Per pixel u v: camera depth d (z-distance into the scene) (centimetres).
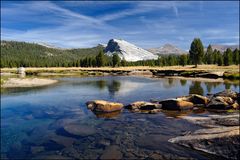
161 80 6812
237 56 13625
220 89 4538
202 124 1997
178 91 4322
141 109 2739
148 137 1722
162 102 2786
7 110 2869
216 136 1471
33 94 4341
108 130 1931
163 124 2061
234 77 7000
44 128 2050
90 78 8344
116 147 1555
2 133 1923
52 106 3080
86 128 2006
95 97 3781
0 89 5225
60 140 1731
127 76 9262
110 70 12156
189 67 13500
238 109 2622
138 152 1463
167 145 1551
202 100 2859
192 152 1433
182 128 1917
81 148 1569
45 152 1528
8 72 12169
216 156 1370
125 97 3719
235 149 1348
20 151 1557
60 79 7931
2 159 1435
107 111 2633
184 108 2647
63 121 2270
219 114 2391
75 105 3108
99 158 1405
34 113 2678
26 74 11406
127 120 2247
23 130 2003
